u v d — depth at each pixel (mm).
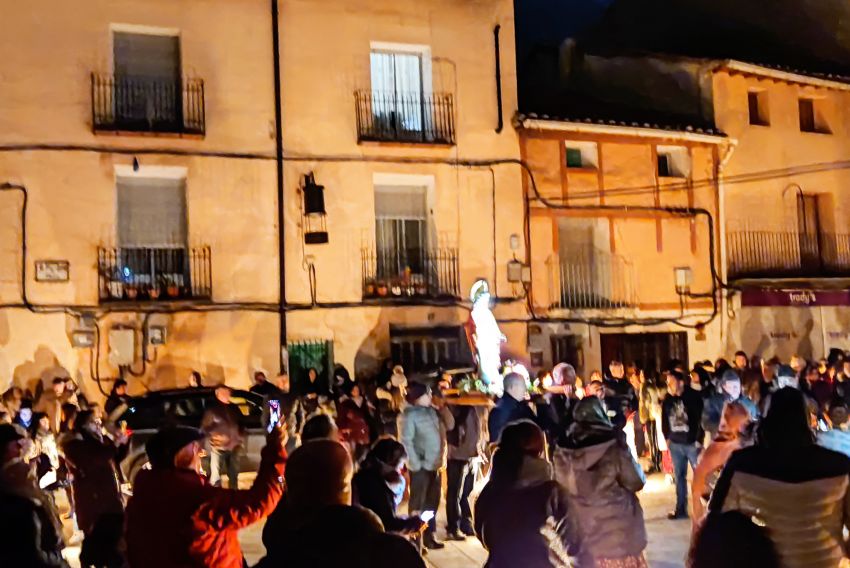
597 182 18531
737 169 20109
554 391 11547
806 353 20266
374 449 5832
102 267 15086
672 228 19188
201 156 15812
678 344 19062
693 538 3059
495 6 18047
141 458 11570
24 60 14945
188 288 15594
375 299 16594
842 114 21750
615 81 21125
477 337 14555
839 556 3801
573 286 18312
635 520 5156
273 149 16250
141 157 15445
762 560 2873
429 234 17469
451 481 9406
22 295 14617
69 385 14016
